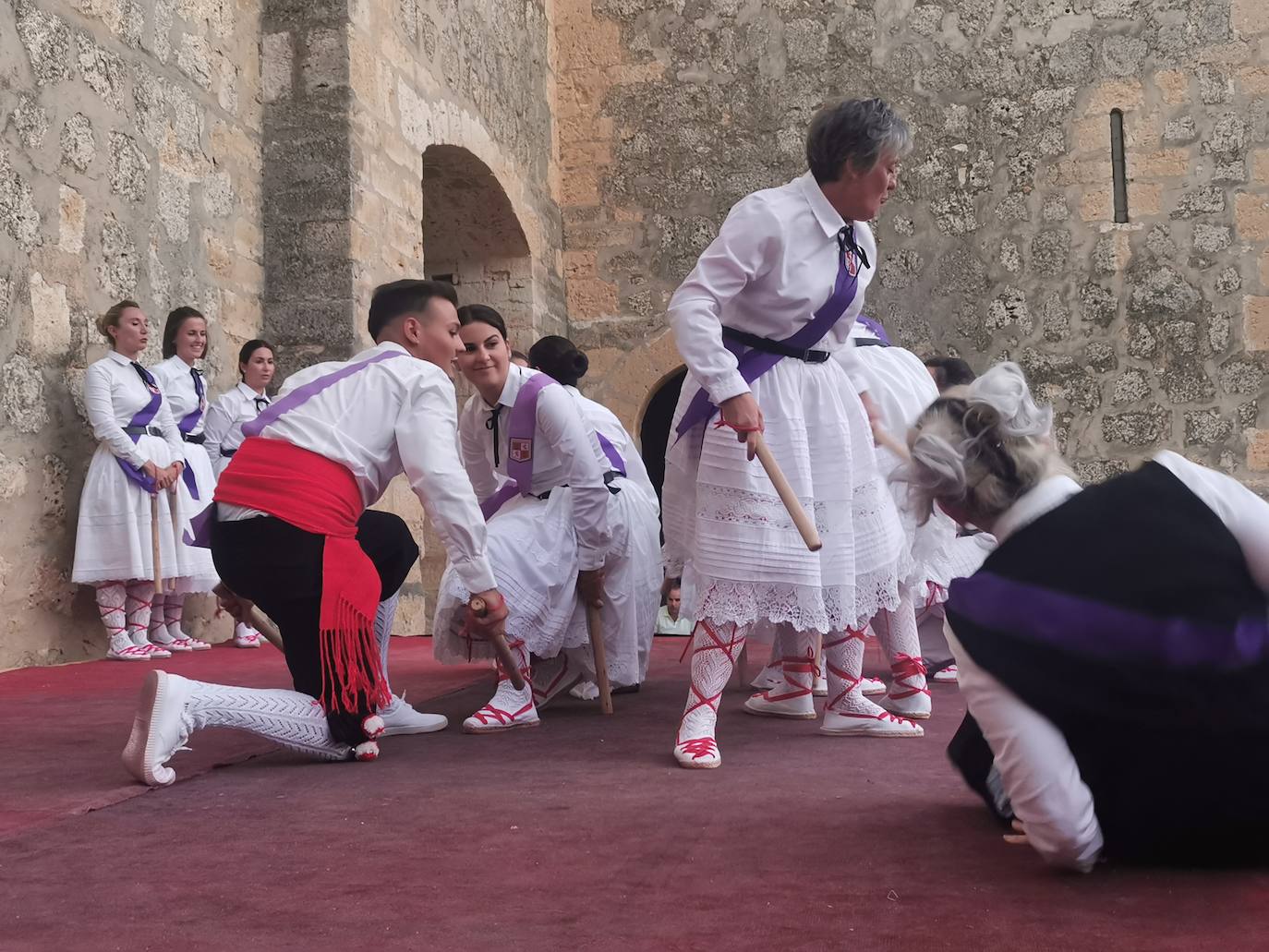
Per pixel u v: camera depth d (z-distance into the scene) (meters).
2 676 5.09
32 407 5.63
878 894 1.74
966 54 10.38
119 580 5.84
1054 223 10.19
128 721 3.69
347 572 2.87
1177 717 1.71
